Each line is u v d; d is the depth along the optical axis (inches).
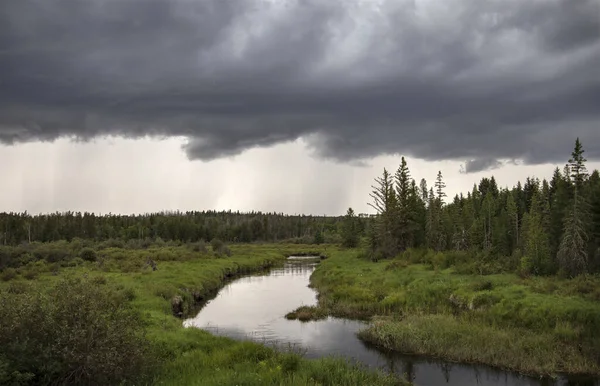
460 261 1594.5
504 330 846.5
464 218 2992.1
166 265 2044.8
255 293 1609.3
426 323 912.3
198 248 3065.9
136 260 2164.1
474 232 2603.3
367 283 1477.6
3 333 406.9
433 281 1318.9
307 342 886.4
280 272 2425.0
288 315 1133.1
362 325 1036.5
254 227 6107.3
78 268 1823.3
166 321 850.8
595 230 1872.5
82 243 3284.9
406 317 1013.8
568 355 722.8
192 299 1352.1
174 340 690.2
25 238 4296.3
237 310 1256.8
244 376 477.1
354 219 3882.9
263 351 614.2
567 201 2058.3
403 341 829.8
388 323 935.0
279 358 573.6
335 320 1096.2
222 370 519.2
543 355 729.0
